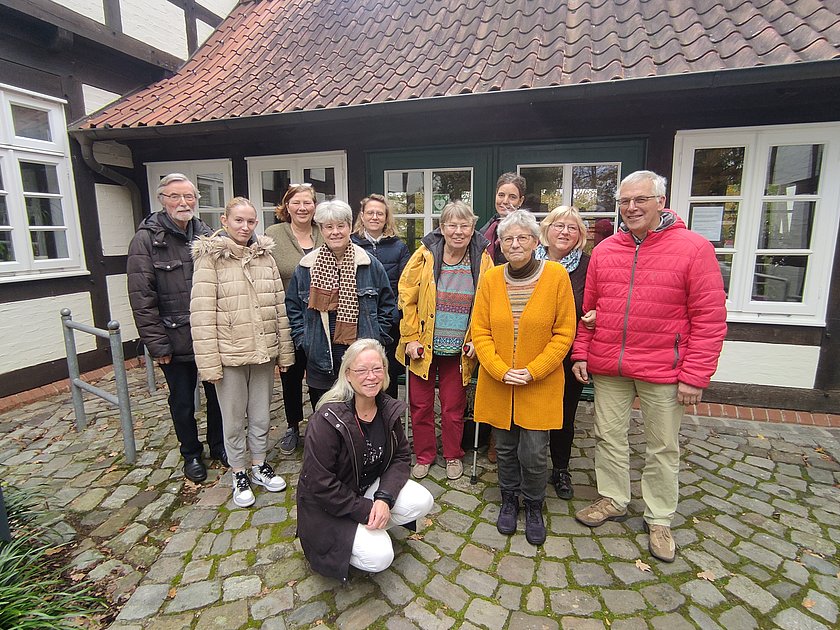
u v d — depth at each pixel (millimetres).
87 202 4902
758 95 3420
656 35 3801
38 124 4469
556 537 2346
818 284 3611
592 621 1846
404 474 2131
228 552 2252
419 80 4125
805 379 3730
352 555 1927
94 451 3271
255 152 4984
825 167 3475
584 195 4016
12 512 2438
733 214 3732
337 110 3930
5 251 4227
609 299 2266
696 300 2068
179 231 2689
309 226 3270
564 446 2701
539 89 3402
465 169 4277
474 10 5105
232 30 6402
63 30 4355
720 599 1949
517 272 2305
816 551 2240
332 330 2730
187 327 2707
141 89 5445
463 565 2152
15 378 4242
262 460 2801
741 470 2969
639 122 3750
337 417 1941
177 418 2814
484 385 2455
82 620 1892
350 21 5711
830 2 3441
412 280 2824
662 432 2195
